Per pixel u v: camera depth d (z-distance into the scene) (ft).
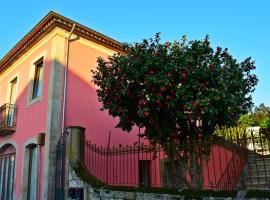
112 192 22.59
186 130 24.47
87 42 39.52
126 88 22.62
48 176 30.99
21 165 37.81
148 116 24.03
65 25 36.91
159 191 20.03
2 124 40.83
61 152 30.22
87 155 30.86
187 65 21.95
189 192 18.62
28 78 40.96
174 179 25.03
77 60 37.73
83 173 26.08
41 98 36.40
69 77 36.24
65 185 27.25
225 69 22.68
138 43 24.20
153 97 21.98
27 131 38.09
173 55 22.54
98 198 23.52
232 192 16.94
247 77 24.67
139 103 22.33
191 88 21.79
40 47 39.52
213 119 22.84
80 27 37.83
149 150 24.50
